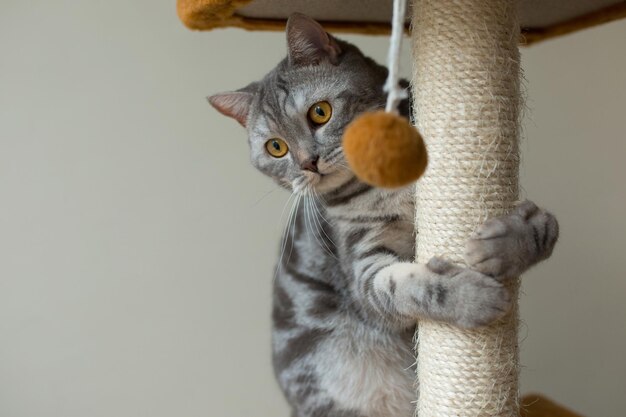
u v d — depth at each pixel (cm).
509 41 78
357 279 90
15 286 118
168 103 118
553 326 117
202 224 120
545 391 118
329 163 88
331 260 96
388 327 93
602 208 116
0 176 117
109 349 121
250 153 96
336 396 96
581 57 115
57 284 119
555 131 116
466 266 77
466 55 77
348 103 89
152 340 121
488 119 77
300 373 98
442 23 77
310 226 97
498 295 76
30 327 119
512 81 79
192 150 119
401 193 88
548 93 116
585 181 116
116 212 119
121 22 117
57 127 117
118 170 118
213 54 118
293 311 99
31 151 117
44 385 120
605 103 115
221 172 120
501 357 78
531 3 91
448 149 77
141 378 121
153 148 119
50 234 118
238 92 97
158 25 117
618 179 115
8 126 116
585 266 117
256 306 122
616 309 116
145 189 119
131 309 120
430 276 78
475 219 77
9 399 120
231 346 122
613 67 114
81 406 121
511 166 78
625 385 117
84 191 118
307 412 98
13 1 115
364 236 90
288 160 92
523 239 76
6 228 117
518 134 80
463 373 77
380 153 62
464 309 76
